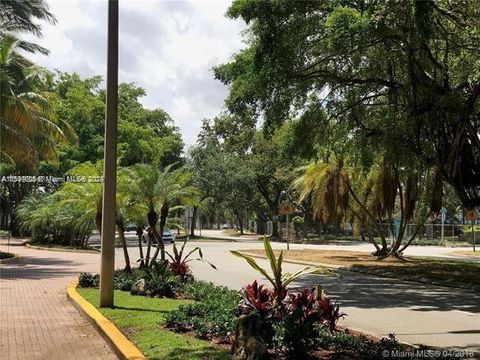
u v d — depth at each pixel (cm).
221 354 656
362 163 2017
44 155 2845
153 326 845
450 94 1470
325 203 2886
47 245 3456
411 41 1415
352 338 736
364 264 2420
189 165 5428
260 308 738
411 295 1512
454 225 5759
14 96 2145
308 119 1883
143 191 1567
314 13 1556
